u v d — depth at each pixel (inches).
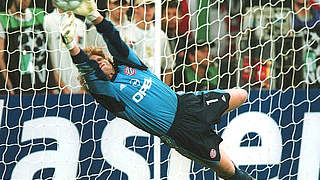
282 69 975.6
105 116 923.4
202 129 735.1
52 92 920.3
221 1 945.5
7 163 900.0
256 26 962.7
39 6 911.0
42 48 917.2
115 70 709.3
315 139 969.5
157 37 870.4
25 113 907.4
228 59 960.9
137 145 927.7
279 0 964.0
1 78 908.0
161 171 933.2
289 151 964.0
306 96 970.1
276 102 962.7
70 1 634.2
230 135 948.6
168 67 951.0
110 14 925.8
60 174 912.9
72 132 915.4
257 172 953.5
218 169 767.1
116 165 923.4
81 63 662.5
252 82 967.0
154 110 714.8
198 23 949.8
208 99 753.6
